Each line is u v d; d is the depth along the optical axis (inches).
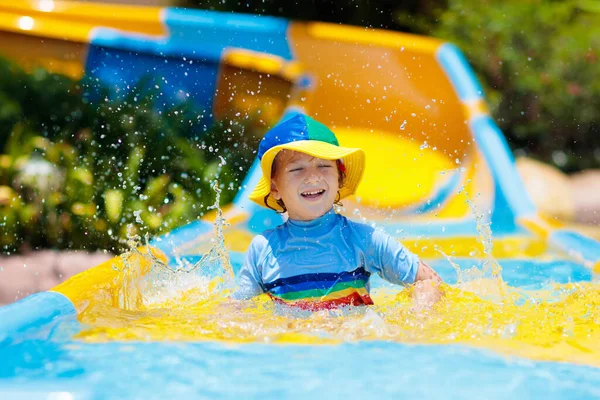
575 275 185.3
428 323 120.8
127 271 150.2
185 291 153.9
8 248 250.7
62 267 234.1
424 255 209.8
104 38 303.0
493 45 451.5
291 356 101.9
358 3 431.2
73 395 81.5
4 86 288.8
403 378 92.4
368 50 300.4
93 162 272.2
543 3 477.1
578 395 87.7
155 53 306.3
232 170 291.4
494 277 158.9
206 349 105.3
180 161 283.9
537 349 107.8
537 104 448.1
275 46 306.7
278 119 307.6
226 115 308.7
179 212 264.2
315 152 134.3
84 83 296.0
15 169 259.6
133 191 264.8
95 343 107.4
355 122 286.2
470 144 276.2
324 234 141.2
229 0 419.2
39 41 305.3
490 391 88.0
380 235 143.5
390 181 261.6
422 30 454.9
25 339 107.7
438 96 291.0
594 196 360.5
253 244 145.3
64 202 259.1
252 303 137.1
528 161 364.8
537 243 219.6
